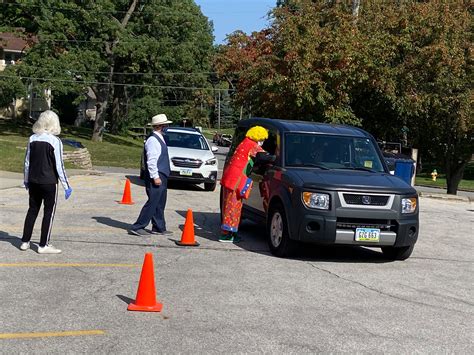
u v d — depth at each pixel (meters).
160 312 6.16
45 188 8.34
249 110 28.83
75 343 5.19
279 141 10.17
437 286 8.02
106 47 47.81
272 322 6.04
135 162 37.53
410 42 24.41
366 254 10.04
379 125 26.67
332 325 6.06
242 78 28.23
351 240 8.74
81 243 9.38
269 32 29.14
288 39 23.25
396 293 7.50
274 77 23.17
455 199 22.98
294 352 5.24
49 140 8.31
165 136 20.20
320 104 22.48
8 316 5.80
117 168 30.75
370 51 23.11
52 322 5.70
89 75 45.22
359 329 5.98
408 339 5.77
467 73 25.80
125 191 14.37
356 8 24.23
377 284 7.90
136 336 5.43
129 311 6.14
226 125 117.25
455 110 25.98
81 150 26.94
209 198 17.06
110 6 46.22
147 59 49.59
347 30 23.06
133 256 8.66
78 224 11.10
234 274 7.93
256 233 11.49
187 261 8.55
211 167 19.05
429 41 24.92
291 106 23.11
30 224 8.56
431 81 25.14
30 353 4.93
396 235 8.91
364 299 7.12
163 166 10.26
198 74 52.50
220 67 33.91
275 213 9.43
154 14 48.78
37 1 44.28
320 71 22.38
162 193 10.34
